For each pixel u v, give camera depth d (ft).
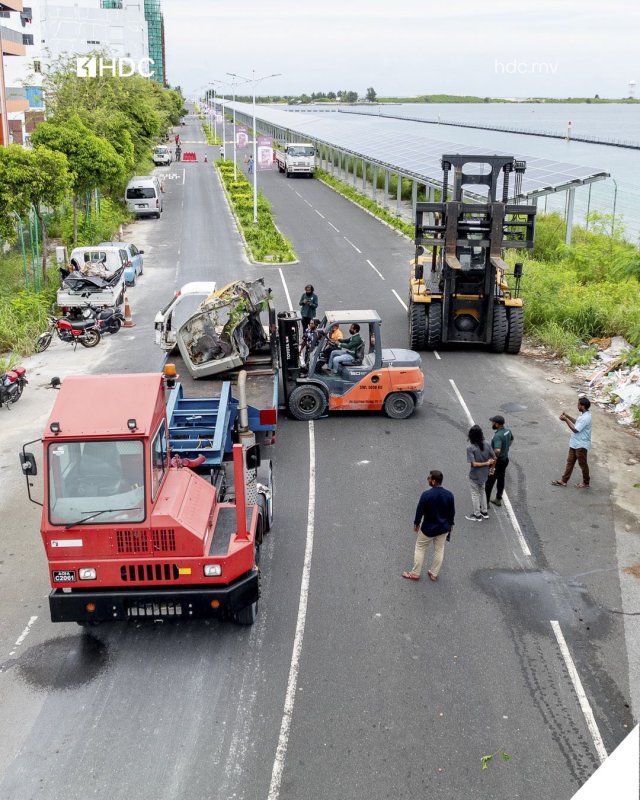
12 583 35.19
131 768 24.43
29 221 93.35
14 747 25.40
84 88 167.43
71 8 492.95
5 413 55.88
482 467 39.40
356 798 23.18
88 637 31.19
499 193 103.86
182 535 27.76
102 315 76.18
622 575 35.32
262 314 71.15
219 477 35.81
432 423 53.83
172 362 52.75
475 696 27.43
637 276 90.02
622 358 63.77
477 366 66.80
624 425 53.67
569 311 74.28
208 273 105.29
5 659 29.89
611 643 30.40
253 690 27.86
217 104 614.75
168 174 229.25
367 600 33.37
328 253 119.03
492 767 24.30
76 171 108.37
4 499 43.21
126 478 27.50
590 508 41.73
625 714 26.61
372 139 198.80
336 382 53.83
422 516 33.91
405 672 28.73
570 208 107.45
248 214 149.89
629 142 365.40
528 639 30.66
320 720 26.32
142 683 28.35
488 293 67.15
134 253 102.53
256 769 24.30
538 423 53.88
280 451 49.16
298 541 38.37
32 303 75.92
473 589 34.19
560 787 23.54
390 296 91.76
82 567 27.94
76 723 26.40
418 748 25.07
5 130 185.16
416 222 66.85
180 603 28.25
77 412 27.89
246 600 28.71
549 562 36.42
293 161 225.35
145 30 515.50
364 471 46.21
